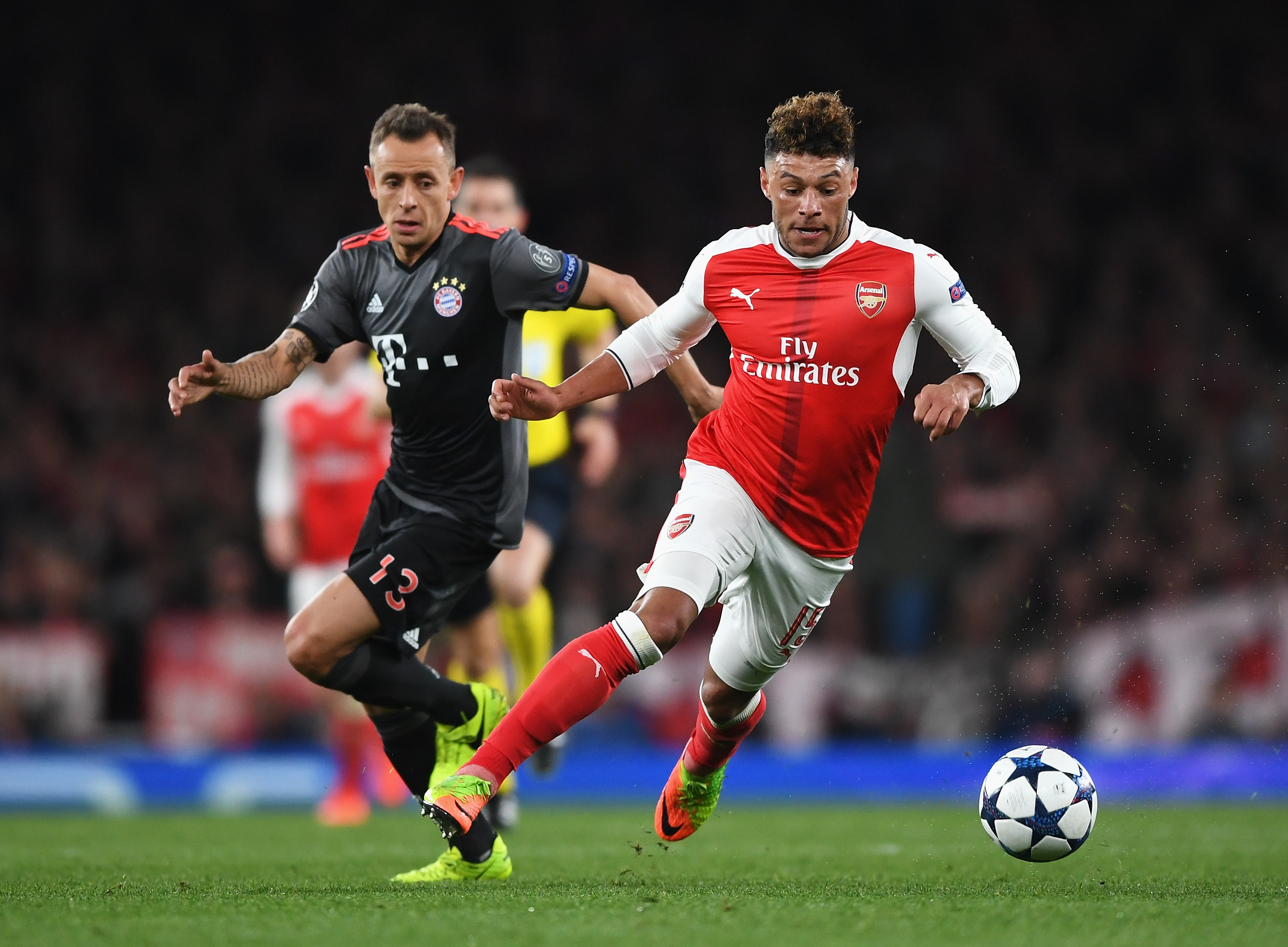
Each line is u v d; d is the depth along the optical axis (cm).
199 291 6525
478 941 1045
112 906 1265
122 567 4944
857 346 1464
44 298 6350
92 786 3662
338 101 7050
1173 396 5734
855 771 4044
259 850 2166
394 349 1594
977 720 4553
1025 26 7206
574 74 7244
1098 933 1094
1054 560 5003
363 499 2988
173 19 7038
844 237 1477
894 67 7244
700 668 4316
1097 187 6775
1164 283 6312
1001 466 5388
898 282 1462
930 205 6788
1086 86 7069
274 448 3023
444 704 1617
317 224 6788
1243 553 4928
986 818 1559
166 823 2922
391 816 3119
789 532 1496
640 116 7150
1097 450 5491
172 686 4066
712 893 1386
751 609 1555
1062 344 6103
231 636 4088
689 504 1491
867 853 2062
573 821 2927
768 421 1487
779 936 1068
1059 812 1518
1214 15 7075
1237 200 6681
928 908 1234
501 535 1630
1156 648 4262
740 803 3650
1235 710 4122
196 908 1242
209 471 5438
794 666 4488
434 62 7194
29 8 6869
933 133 7019
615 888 1459
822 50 7262
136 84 6950
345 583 1555
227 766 3734
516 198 2347
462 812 1400
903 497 5253
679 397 5772
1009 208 6750
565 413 2658
